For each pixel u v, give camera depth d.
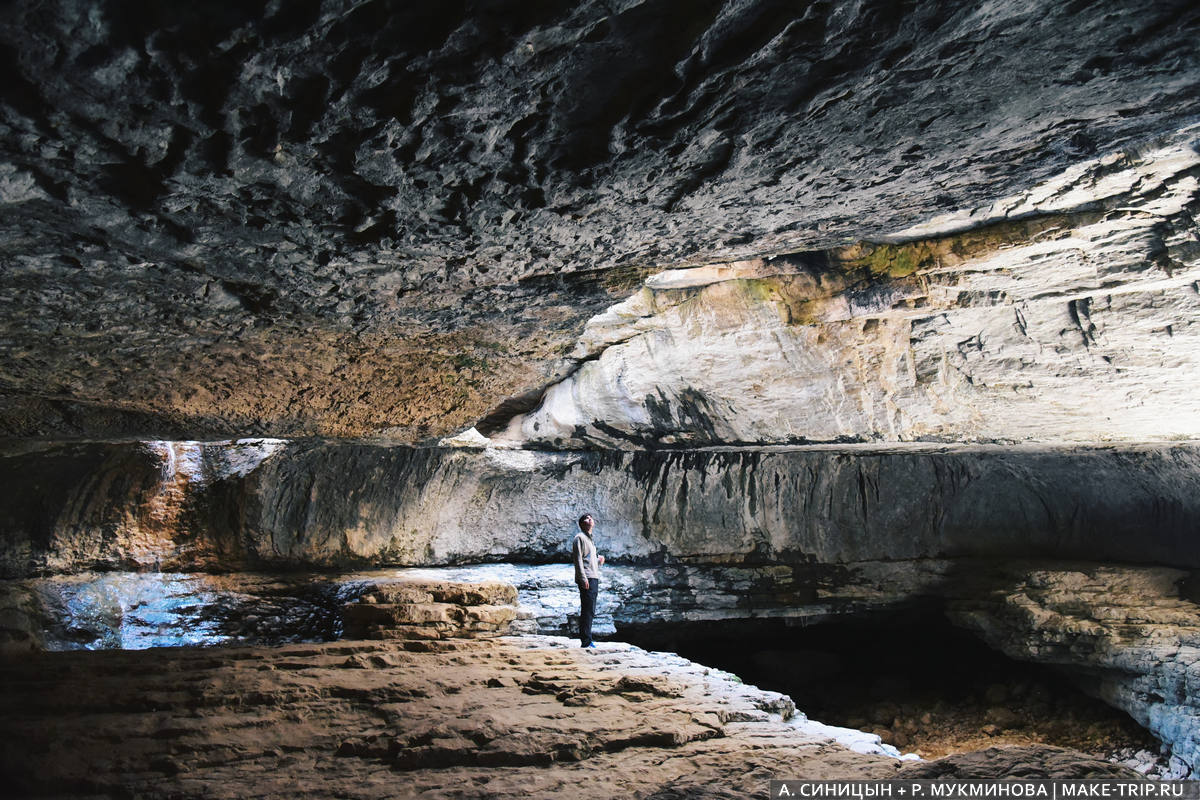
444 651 9.34
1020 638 15.37
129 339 6.33
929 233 10.52
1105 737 14.37
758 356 12.78
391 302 6.28
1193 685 12.45
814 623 18.02
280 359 7.52
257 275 5.20
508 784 4.73
